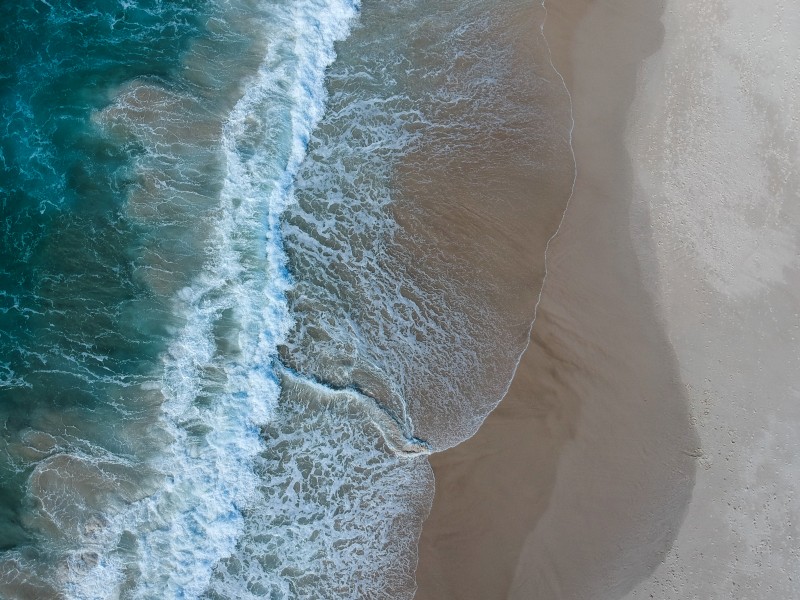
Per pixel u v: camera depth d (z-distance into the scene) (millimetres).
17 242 11812
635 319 11789
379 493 10953
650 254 12062
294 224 12344
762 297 11820
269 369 11523
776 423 11336
